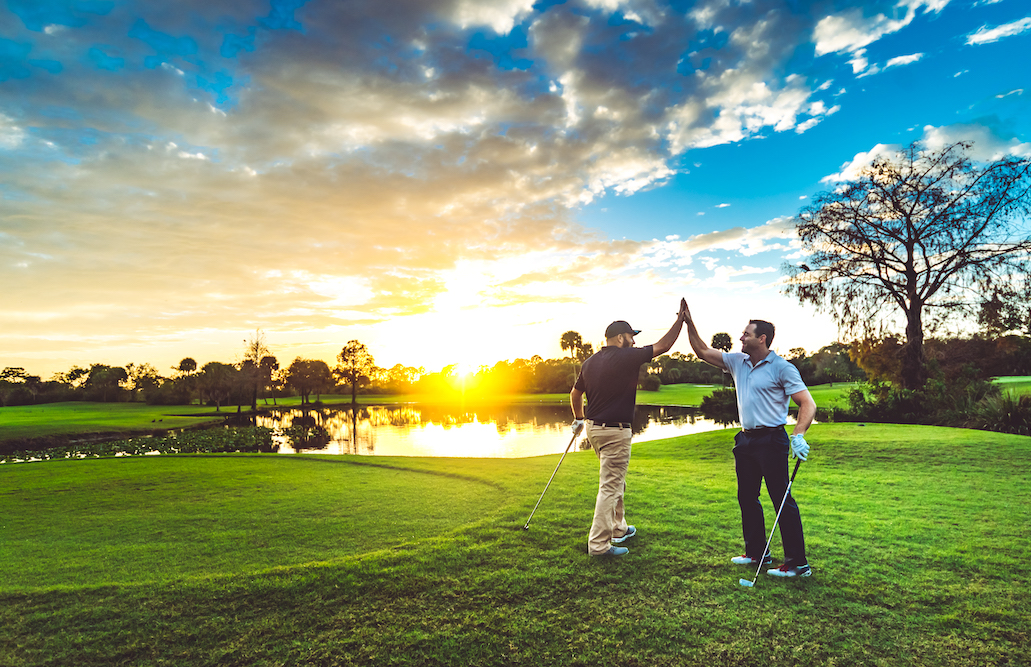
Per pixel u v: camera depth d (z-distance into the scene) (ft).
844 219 63.16
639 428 85.05
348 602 10.49
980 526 15.38
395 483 24.98
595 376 13.46
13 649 9.02
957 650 8.72
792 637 9.15
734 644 8.96
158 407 186.19
